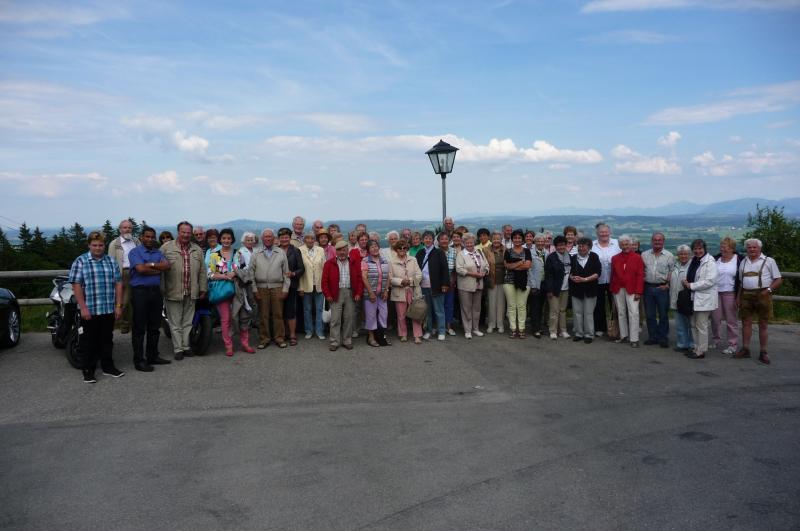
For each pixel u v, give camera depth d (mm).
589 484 4379
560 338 10109
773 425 5789
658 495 4195
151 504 4090
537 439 5379
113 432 5594
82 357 7438
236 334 10250
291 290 9352
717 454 4996
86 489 4332
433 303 10258
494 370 8008
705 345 8719
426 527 3742
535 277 10102
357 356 8750
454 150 11773
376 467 4723
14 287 17688
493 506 4027
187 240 8352
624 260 9508
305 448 5160
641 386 7273
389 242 9883
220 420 5957
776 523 3779
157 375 7629
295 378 7551
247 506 4047
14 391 6914
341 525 3775
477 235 10758
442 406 6445
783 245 30266
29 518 3895
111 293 7348
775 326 11727
